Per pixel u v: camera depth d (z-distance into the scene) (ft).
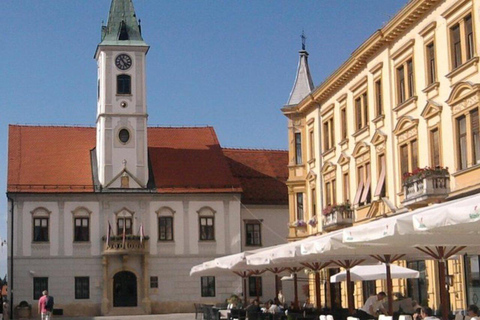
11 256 216.13
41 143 237.04
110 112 227.20
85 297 217.36
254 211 235.61
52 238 218.59
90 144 239.71
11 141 236.22
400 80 135.03
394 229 56.03
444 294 69.67
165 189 225.76
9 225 217.15
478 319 66.03
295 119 192.65
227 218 228.02
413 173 117.50
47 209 219.61
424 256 91.20
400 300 107.86
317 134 180.86
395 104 135.95
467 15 110.63
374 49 143.54
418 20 126.21
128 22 233.35
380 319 73.72
